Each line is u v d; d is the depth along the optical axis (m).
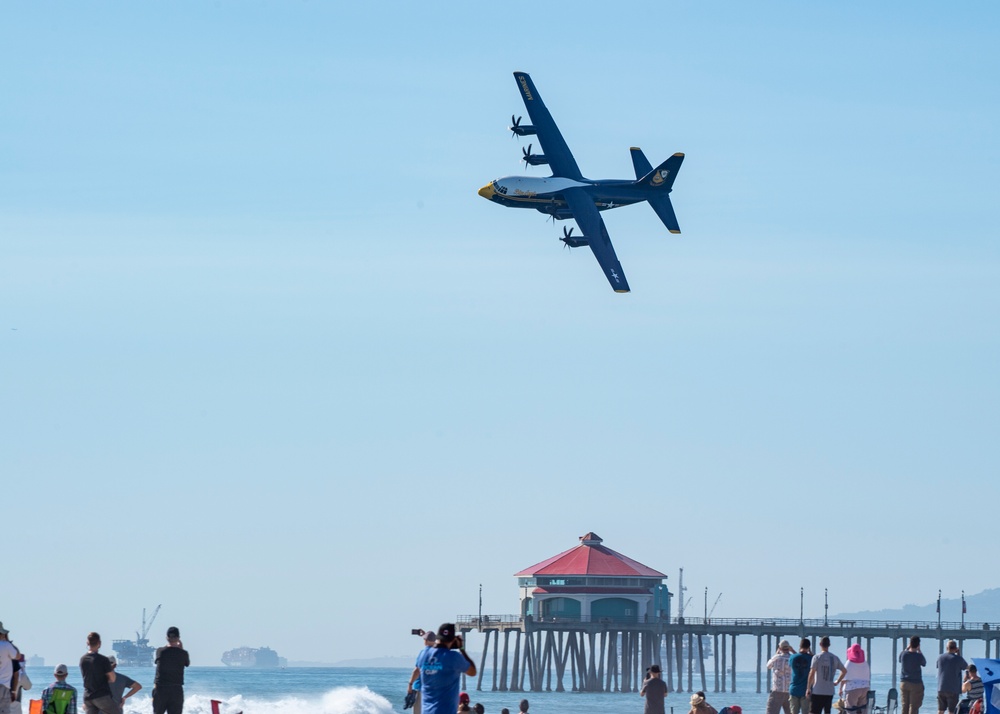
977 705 137.38
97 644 114.56
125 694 115.94
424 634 91.56
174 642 117.12
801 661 136.38
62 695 113.56
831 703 132.62
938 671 144.00
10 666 112.19
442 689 88.12
